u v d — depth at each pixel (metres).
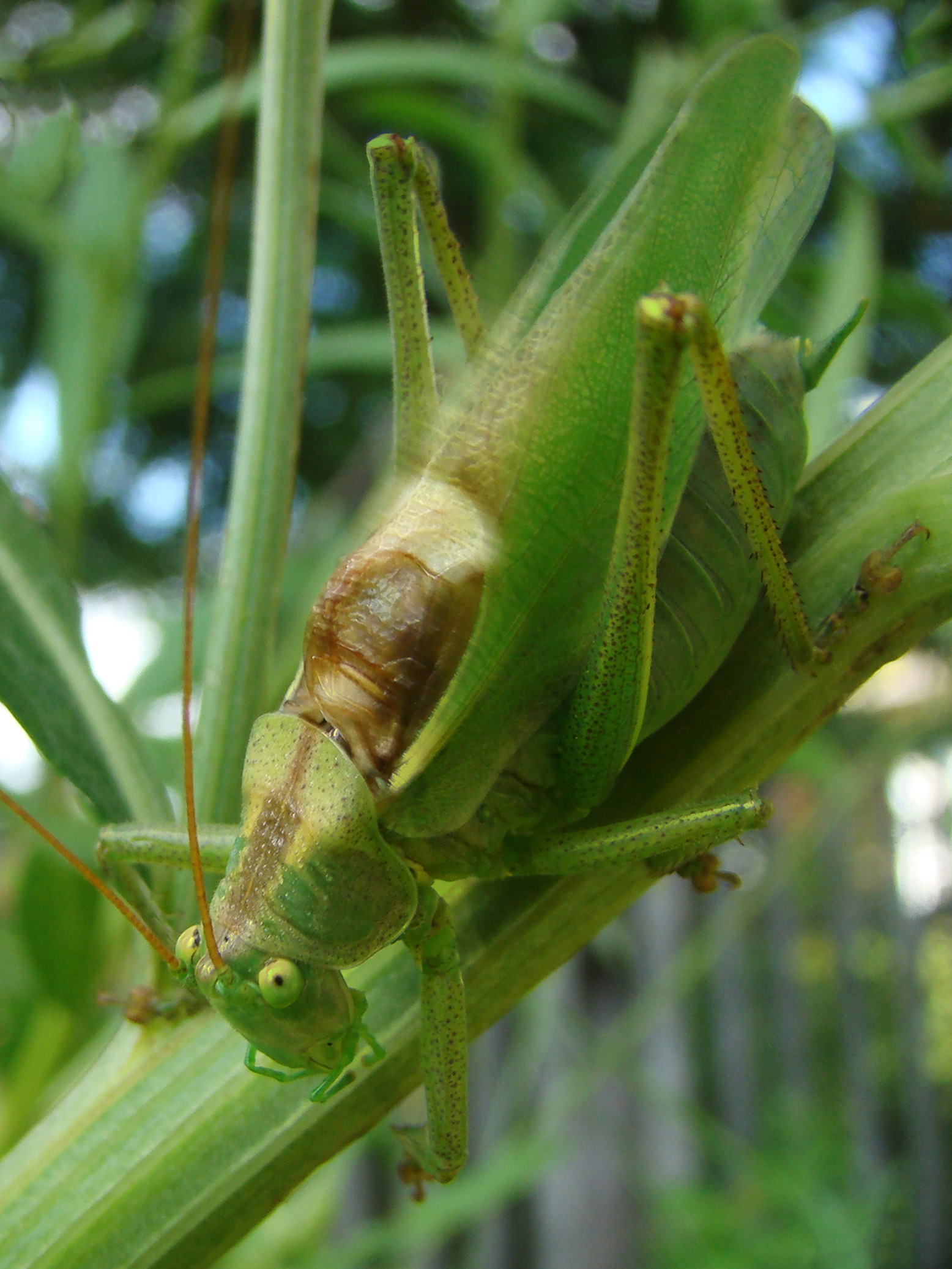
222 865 0.05
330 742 0.05
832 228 0.16
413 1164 0.05
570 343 0.05
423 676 0.05
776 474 0.05
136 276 0.09
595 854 0.05
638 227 0.05
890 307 0.10
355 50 0.09
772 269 0.05
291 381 0.05
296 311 0.05
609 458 0.05
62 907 0.08
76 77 0.11
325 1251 0.10
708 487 0.05
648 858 0.05
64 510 0.09
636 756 0.05
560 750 0.05
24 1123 0.08
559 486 0.05
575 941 0.05
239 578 0.05
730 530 0.05
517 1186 0.09
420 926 0.05
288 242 0.05
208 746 0.05
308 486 0.21
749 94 0.05
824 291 0.09
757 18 0.10
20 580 0.05
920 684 0.13
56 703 0.05
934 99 0.10
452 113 0.10
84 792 0.05
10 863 0.10
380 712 0.05
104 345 0.09
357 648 0.05
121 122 0.11
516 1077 0.13
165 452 0.20
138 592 0.19
